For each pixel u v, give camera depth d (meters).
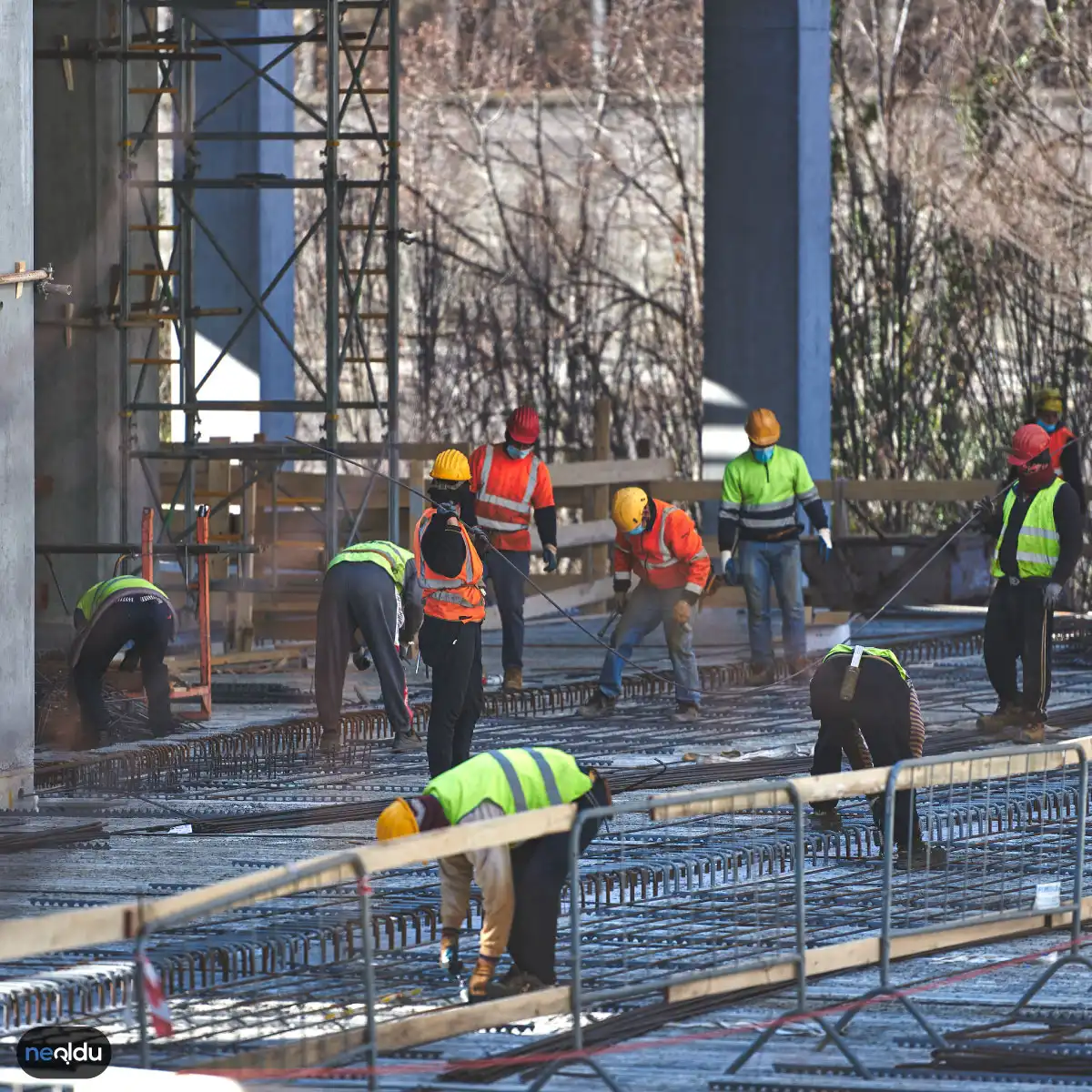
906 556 67.88
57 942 17.45
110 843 33.03
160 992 19.08
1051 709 46.19
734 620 63.91
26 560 35.97
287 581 58.03
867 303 93.25
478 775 22.23
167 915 18.02
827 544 50.75
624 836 32.88
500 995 22.80
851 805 35.66
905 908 27.81
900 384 92.62
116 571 47.50
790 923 27.06
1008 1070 20.39
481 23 113.50
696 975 22.19
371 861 19.28
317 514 60.91
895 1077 20.30
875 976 24.69
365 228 55.72
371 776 38.97
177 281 67.88
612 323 105.12
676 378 102.50
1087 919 26.81
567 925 27.08
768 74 62.84
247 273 70.75
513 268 105.44
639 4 110.12
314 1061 20.70
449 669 34.47
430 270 104.81
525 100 111.38
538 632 64.44
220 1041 21.69
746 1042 21.92
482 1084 20.28
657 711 47.62
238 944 25.78
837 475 93.25
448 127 111.94
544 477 47.41
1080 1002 23.33
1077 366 90.25
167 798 37.00
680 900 28.66
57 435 56.88
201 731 43.59
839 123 96.00
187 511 57.97
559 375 103.94
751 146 63.28
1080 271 91.19
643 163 106.81
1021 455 40.72
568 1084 20.39
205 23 69.88
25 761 36.06
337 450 52.91
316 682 40.53
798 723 45.44
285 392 73.00
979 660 57.56
